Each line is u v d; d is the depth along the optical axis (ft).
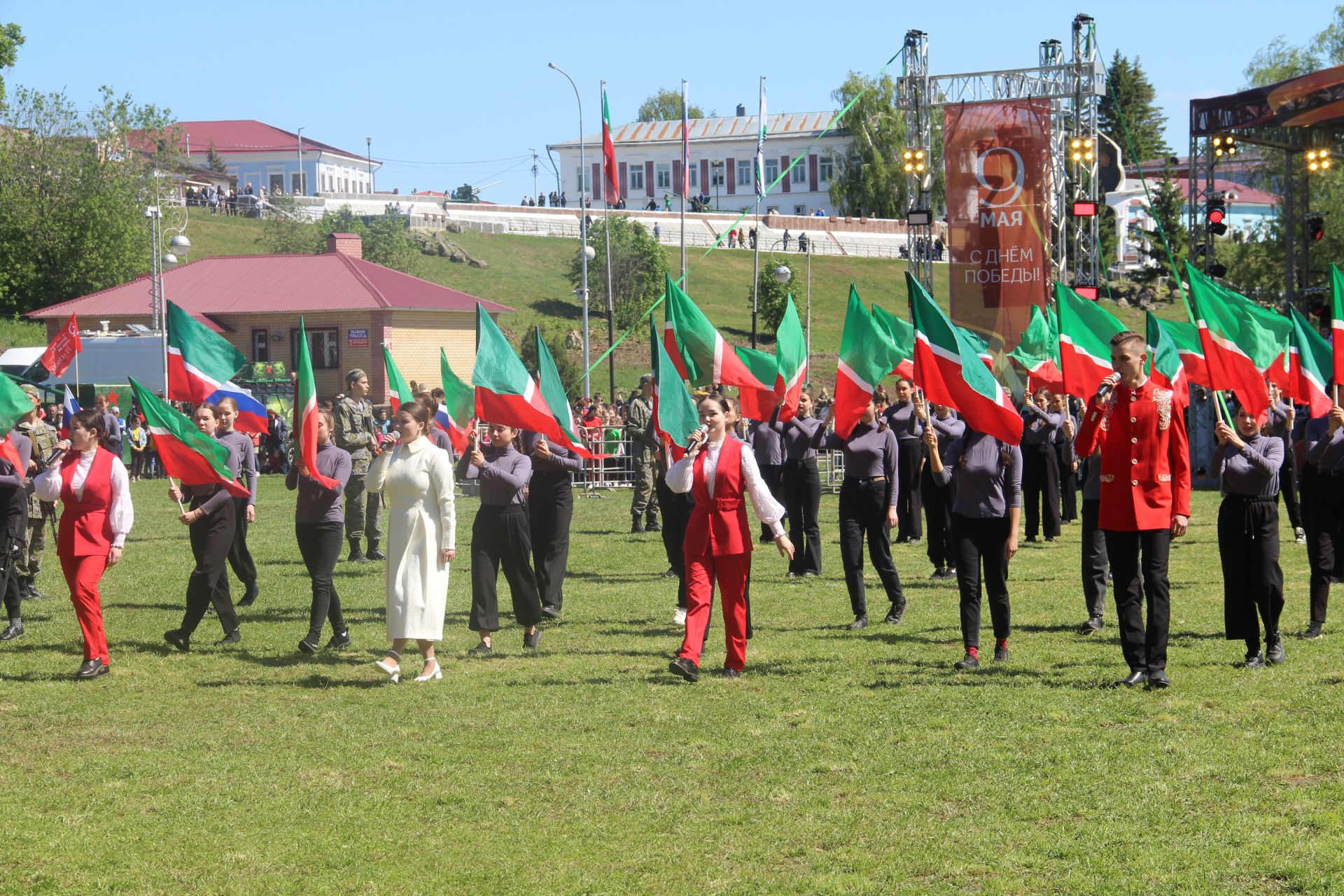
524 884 17.75
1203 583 44.86
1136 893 16.92
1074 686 28.96
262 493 92.53
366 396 55.16
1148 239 244.42
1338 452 34.24
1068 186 108.68
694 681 30.19
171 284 158.10
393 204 270.05
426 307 151.12
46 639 37.01
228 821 20.56
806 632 36.91
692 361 47.88
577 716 27.07
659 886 17.58
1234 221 261.65
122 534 32.32
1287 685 28.58
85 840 19.69
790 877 17.81
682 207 121.60
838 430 37.96
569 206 332.60
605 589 45.96
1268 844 18.49
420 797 21.67
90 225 194.29
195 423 37.40
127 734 26.07
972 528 31.68
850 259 275.18
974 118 99.91
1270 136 118.21
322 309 148.36
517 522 34.17
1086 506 36.45
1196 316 37.52
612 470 96.32
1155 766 22.43
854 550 37.47
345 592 45.73
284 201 260.21
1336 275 34.37
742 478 30.71
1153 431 28.45
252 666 32.89
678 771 22.95
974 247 100.78
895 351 56.39
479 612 33.81
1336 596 41.70
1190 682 28.99
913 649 34.09
